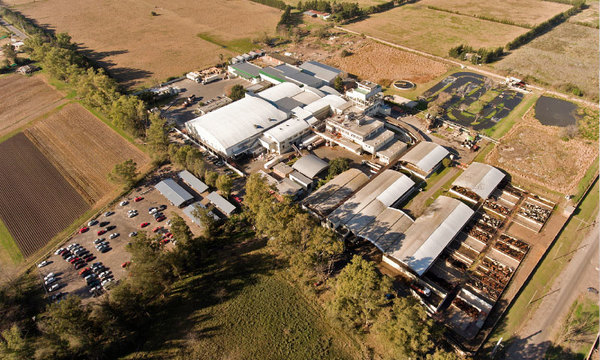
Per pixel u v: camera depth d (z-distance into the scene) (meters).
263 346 64.69
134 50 199.25
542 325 67.88
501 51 181.75
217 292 74.00
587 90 147.88
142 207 96.38
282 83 145.00
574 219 91.25
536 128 126.19
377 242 79.62
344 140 115.88
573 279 76.31
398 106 140.12
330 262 74.50
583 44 194.25
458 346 62.59
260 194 83.19
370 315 62.50
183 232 75.06
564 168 108.06
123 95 136.62
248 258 81.44
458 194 97.69
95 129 131.12
